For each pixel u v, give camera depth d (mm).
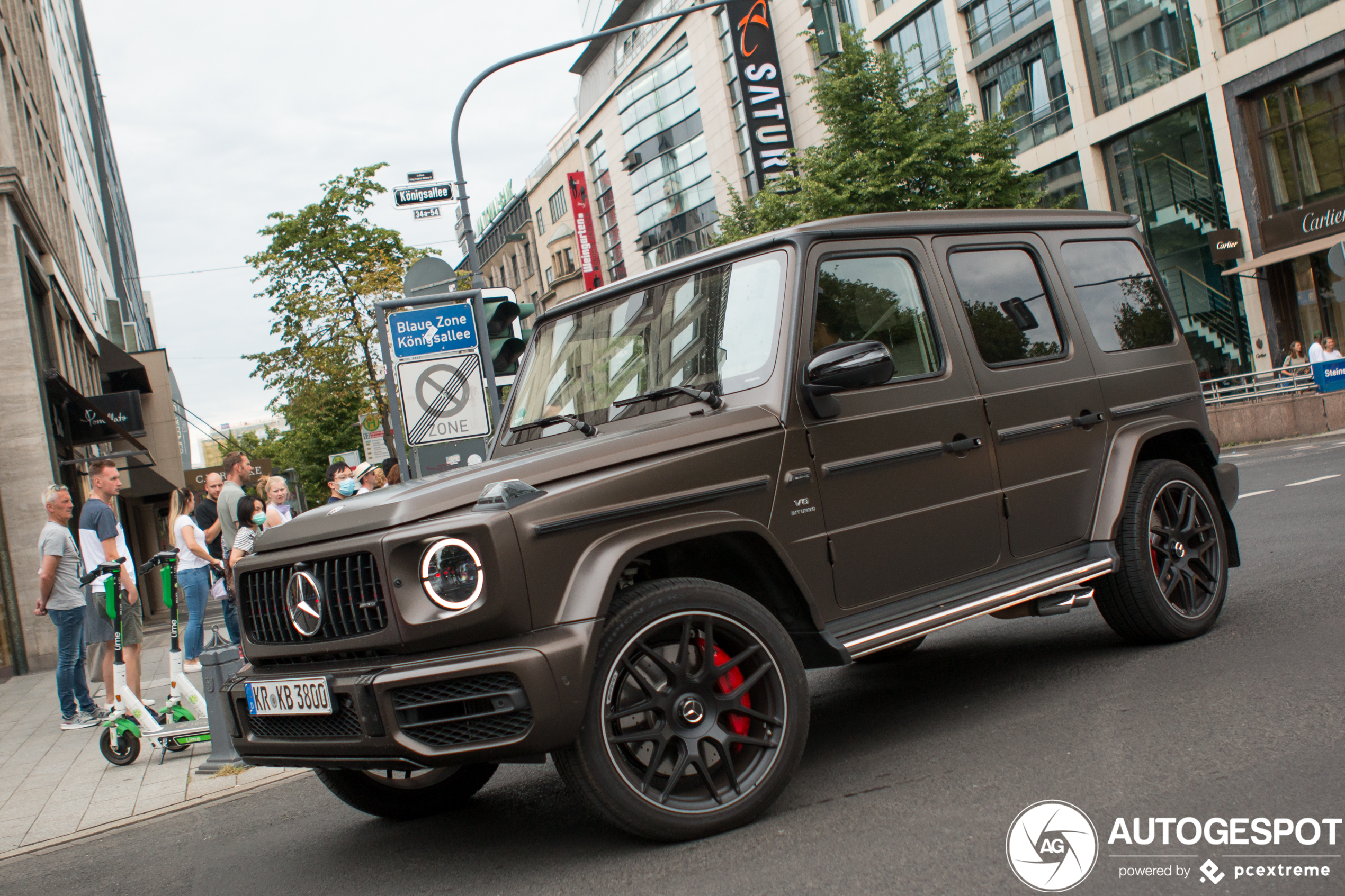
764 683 3623
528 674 3135
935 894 2785
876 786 3752
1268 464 14664
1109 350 5301
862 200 23844
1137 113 27906
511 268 82625
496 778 4973
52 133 27750
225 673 6383
